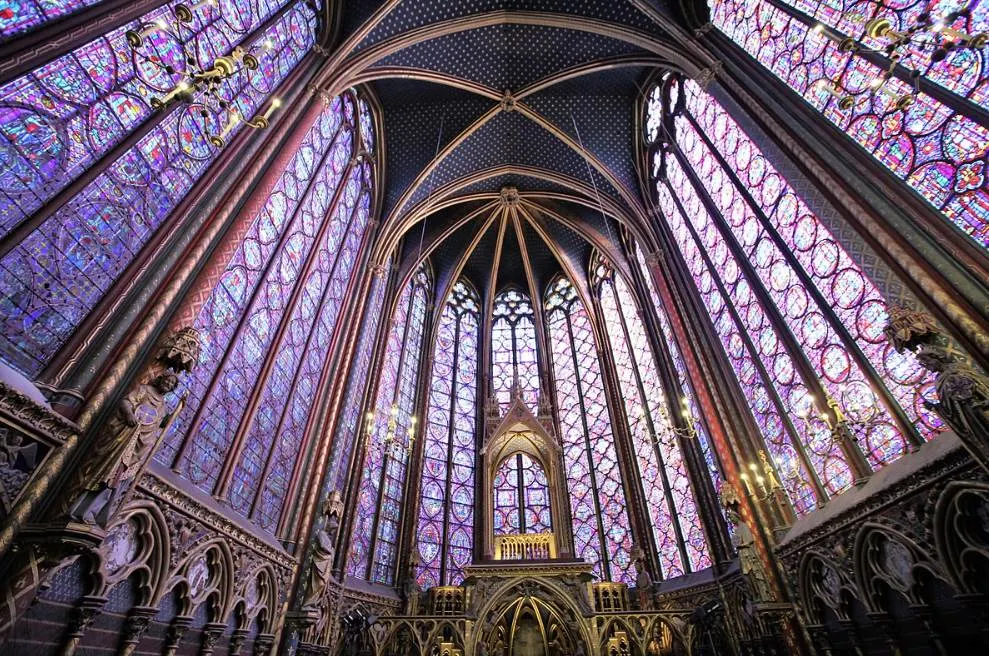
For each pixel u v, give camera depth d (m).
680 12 12.62
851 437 8.18
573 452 19.17
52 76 5.12
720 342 12.77
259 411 9.18
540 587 12.77
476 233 22.05
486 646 11.98
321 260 12.45
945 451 6.01
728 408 11.84
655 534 15.47
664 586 14.24
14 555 4.24
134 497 5.66
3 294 4.50
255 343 9.12
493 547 14.91
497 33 15.30
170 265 6.52
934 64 6.64
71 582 4.93
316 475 11.09
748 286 11.38
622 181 17.53
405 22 13.45
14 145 4.67
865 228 7.21
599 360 20.20
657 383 16.86
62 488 4.60
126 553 5.60
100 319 5.54
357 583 13.06
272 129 9.43
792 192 9.66
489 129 18.11
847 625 8.00
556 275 24.06
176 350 5.66
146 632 6.02
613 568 15.89
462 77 15.94
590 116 17.31
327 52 12.02
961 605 5.96
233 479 8.23
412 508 16.44
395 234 17.27
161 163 6.71
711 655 11.03
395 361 18.27
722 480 11.71
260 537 8.63
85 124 5.52
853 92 7.96
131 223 6.16
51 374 4.93
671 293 14.83
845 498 8.18
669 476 15.38
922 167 6.73
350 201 14.84
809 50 8.91
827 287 8.71
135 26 6.22
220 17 8.15
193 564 6.78
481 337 23.22
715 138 12.91
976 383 5.12
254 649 8.58
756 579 9.80
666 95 15.68
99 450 4.83
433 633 12.16
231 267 8.24
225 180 7.88
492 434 17.44
